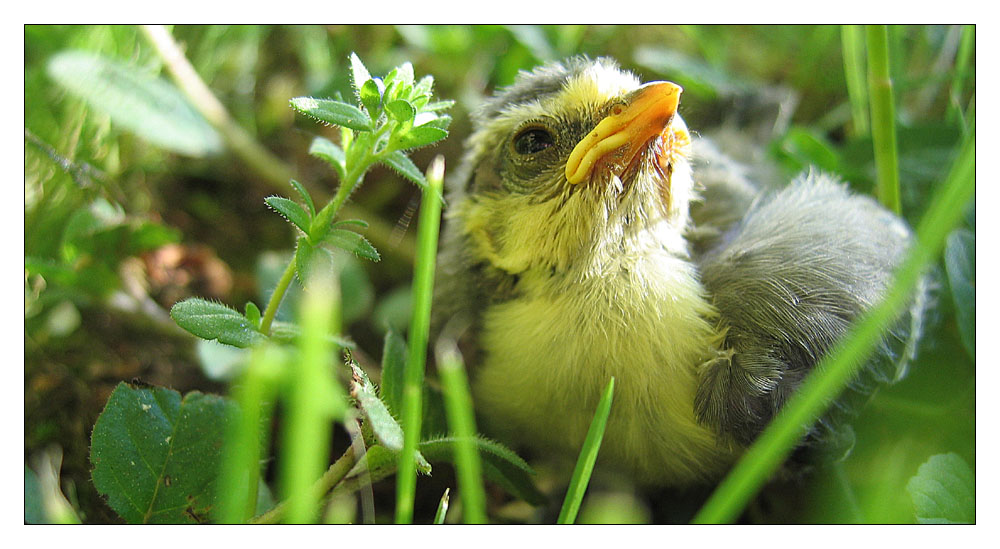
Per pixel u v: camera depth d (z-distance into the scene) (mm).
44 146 101
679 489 99
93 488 94
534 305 97
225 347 95
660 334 91
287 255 116
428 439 88
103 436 80
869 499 90
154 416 81
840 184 111
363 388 72
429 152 126
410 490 66
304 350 58
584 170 92
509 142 98
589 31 137
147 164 117
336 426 102
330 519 81
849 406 90
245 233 122
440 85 129
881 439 98
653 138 92
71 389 99
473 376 101
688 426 91
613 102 92
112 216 104
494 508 102
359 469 77
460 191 104
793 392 86
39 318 100
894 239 95
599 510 95
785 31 142
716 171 111
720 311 91
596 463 99
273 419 96
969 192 63
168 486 80
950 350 102
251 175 124
